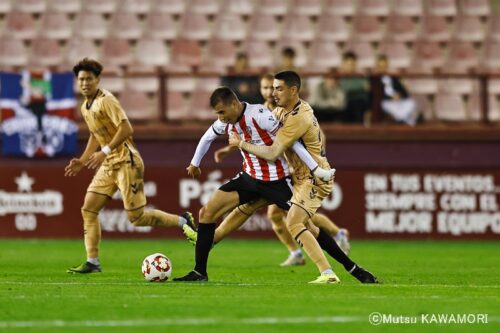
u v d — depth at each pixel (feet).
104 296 102.47
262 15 256.93
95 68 133.59
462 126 221.87
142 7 256.73
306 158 114.01
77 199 210.38
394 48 254.27
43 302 97.30
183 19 255.70
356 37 256.93
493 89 241.14
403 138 216.95
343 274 137.49
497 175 215.72
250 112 115.65
